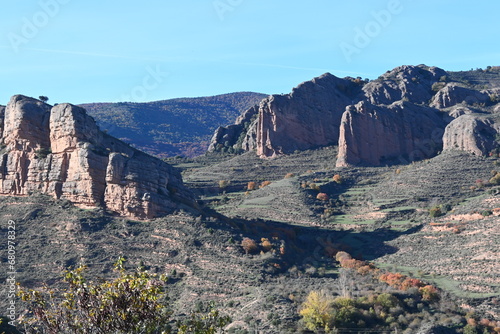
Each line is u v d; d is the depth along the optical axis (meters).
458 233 151.12
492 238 140.00
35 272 119.00
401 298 111.69
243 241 131.88
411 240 155.75
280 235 149.25
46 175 143.38
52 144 146.00
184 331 43.41
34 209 137.75
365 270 131.38
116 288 40.78
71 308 40.81
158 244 129.62
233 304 107.88
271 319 99.19
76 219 132.75
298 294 109.94
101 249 127.00
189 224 134.62
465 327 100.12
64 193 140.62
